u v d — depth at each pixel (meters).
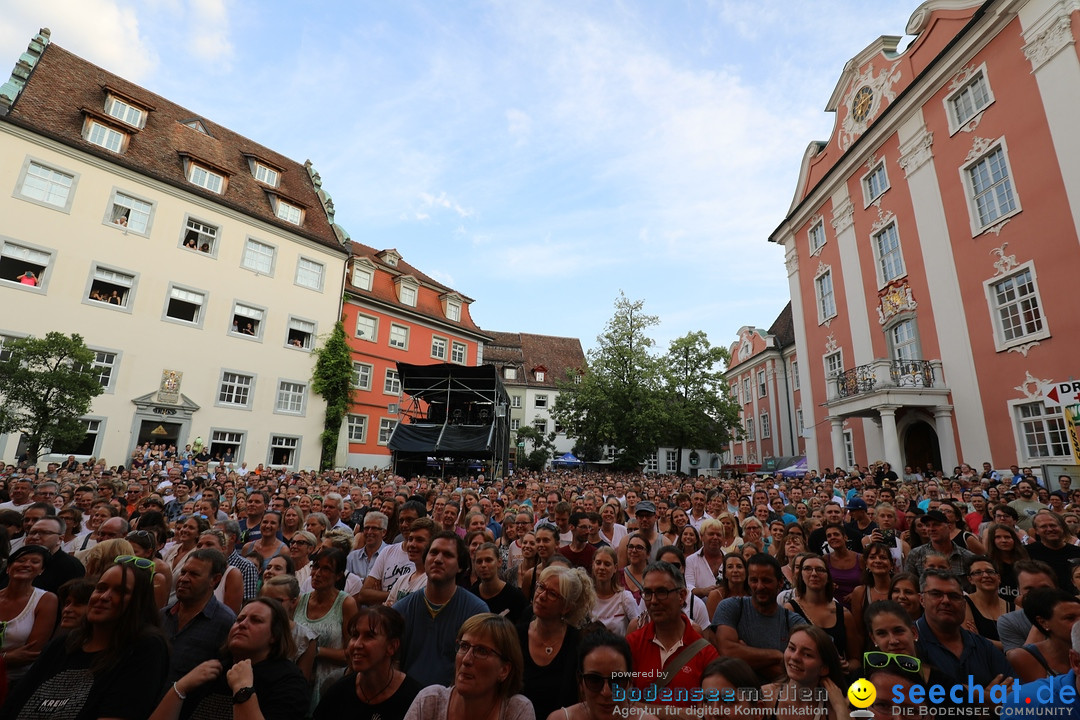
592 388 33.50
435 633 3.39
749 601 3.85
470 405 23.75
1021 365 14.63
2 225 18.48
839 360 22.75
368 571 5.32
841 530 4.92
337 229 30.03
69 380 13.97
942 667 3.15
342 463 27.78
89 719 2.47
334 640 3.79
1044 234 14.09
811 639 2.62
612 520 6.74
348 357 28.33
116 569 2.72
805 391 24.94
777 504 9.12
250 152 28.19
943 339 17.19
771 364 37.94
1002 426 15.12
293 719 2.73
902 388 16.75
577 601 3.33
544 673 3.20
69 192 20.16
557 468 43.59
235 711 2.52
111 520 4.80
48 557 4.06
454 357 37.09
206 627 3.44
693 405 34.38
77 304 19.83
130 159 22.17
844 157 21.94
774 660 3.47
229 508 8.70
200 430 22.69
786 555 5.71
